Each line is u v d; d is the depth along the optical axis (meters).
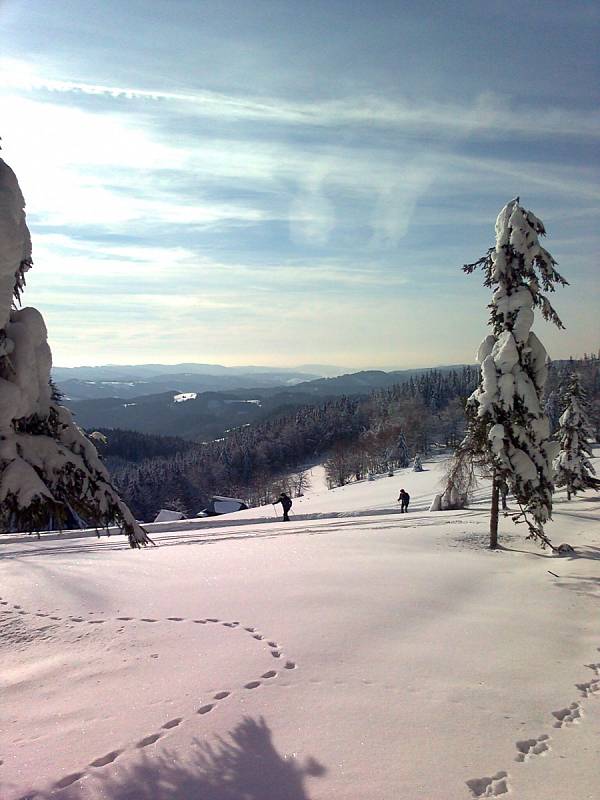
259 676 6.08
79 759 4.55
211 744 4.74
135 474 109.94
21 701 5.66
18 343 6.16
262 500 101.69
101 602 9.02
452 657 6.84
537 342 16.92
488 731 5.07
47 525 6.36
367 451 109.69
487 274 17.34
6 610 8.63
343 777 4.30
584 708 5.67
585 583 11.40
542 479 16.28
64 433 6.84
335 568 11.76
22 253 6.00
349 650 6.89
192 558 13.21
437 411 146.00
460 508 29.14
